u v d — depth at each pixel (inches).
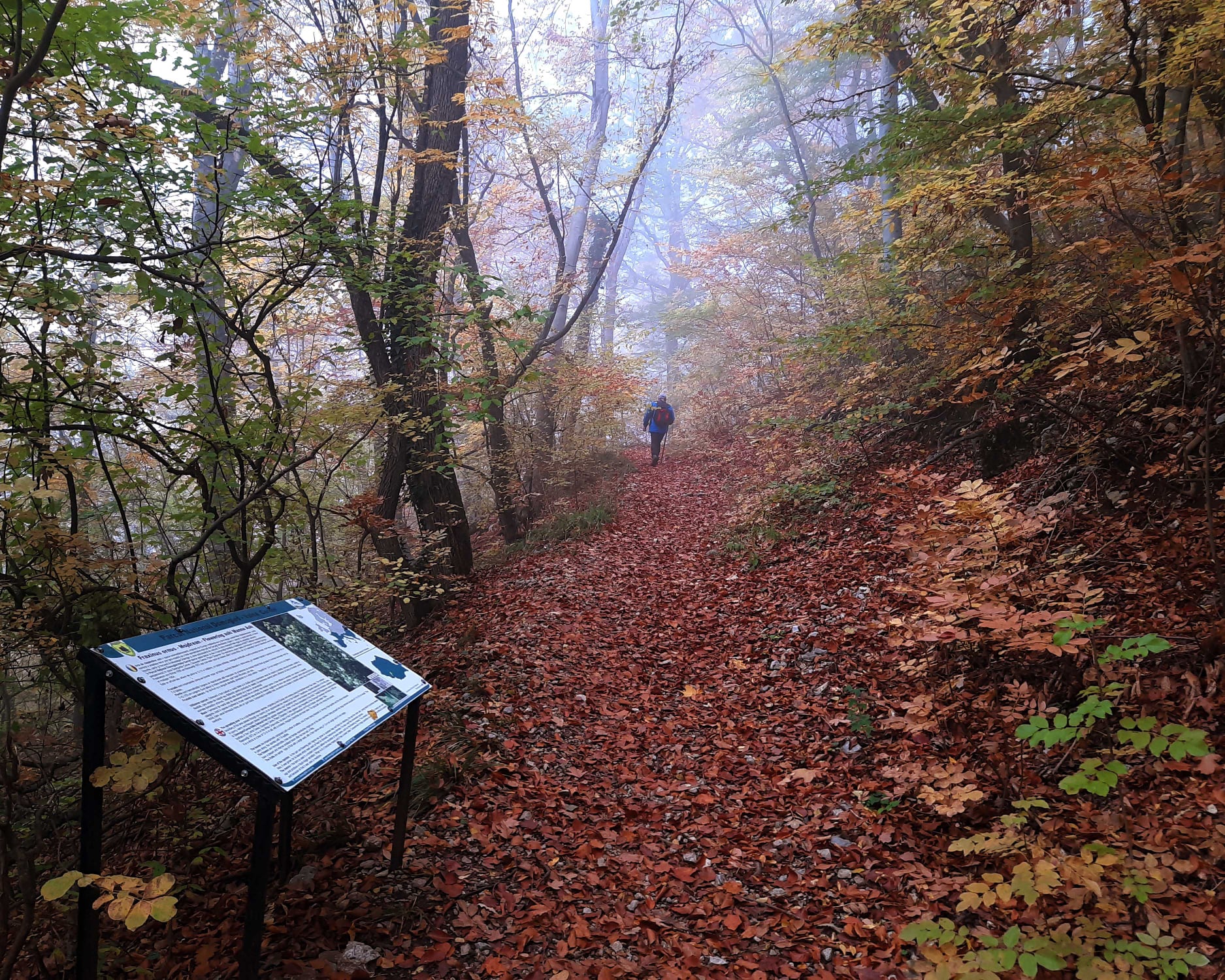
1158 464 203.2
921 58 276.2
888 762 172.1
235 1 238.4
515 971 121.6
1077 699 157.6
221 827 167.2
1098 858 97.5
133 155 170.1
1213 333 146.4
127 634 153.9
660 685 253.6
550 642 286.8
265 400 214.8
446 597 367.9
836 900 134.0
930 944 96.3
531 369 466.6
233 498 190.7
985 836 114.3
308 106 221.0
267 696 102.7
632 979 119.6
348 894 136.5
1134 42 200.4
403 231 336.8
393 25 294.4
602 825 168.6
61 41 157.9
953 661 186.4
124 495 216.4
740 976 119.6
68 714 181.8
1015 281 232.7
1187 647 153.6
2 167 148.9
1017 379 235.1
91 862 88.6
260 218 199.2
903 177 287.1
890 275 367.9
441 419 323.9
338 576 234.4
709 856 154.0
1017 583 149.8
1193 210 200.8
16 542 141.2
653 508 537.3
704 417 810.8
